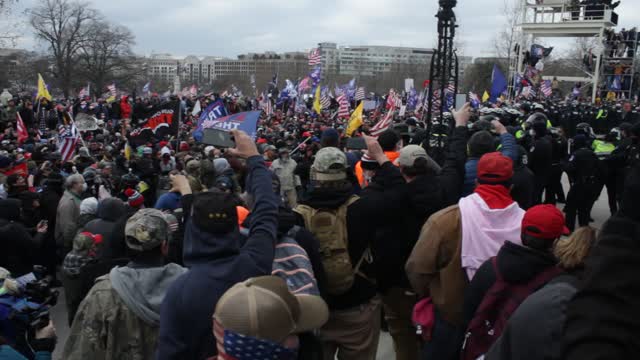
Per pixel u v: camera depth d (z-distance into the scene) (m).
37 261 7.72
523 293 2.73
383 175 3.87
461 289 3.44
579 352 1.15
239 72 198.12
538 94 35.41
